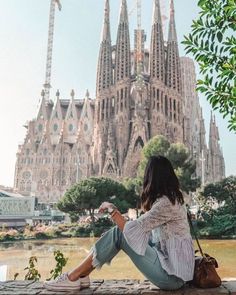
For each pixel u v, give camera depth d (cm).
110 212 441
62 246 4372
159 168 452
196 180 7600
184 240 441
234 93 601
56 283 460
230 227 5291
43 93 17962
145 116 14212
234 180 6731
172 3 16475
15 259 3011
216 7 614
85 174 15025
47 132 16188
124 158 14025
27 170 15875
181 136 15050
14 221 8219
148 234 425
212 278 434
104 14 16300
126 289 461
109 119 14875
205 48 623
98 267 454
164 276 421
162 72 15000
